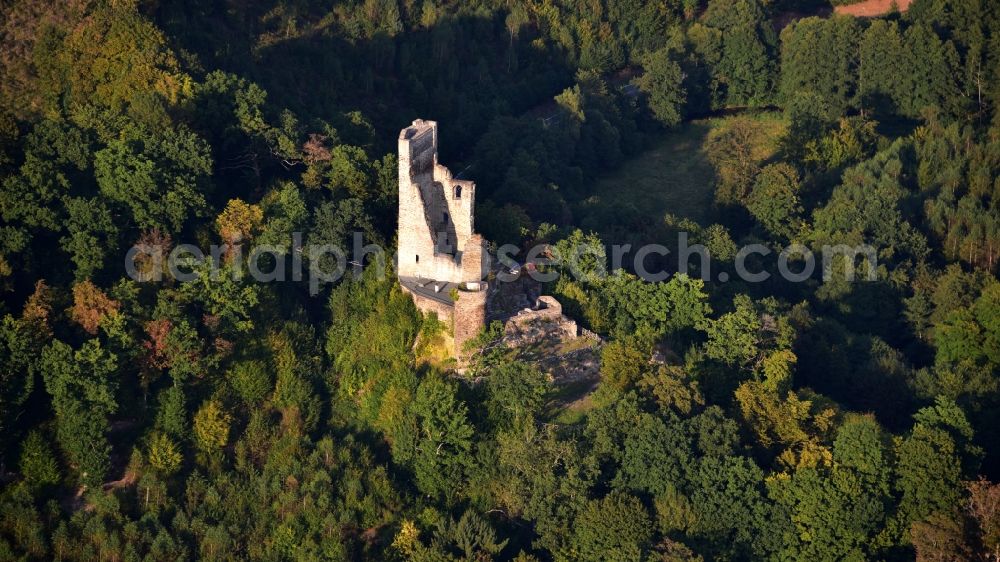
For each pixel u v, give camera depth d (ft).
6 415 468.34
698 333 524.93
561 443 453.58
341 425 487.20
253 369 492.13
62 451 471.62
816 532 442.91
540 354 490.90
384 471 464.65
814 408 493.77
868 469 454.81
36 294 492.54
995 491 445.37
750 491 446.19
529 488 449.48
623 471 453.99
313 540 448.24
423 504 459.73
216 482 467.52
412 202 497.87
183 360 485.56
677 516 440.86
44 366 475.31
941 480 451.12
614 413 463.42
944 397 485.15
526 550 446.60
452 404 462.19
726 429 459.32
